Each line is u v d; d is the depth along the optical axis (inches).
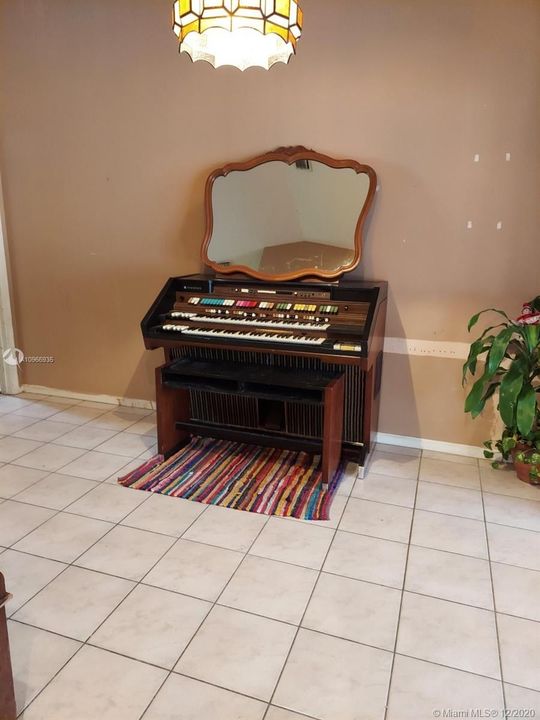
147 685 60.9
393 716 57.5
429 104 108.2
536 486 107.9
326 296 106.2
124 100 129.4
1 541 87.4
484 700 59.5
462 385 111.2
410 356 121.0
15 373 159.3
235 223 122.0
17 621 70.1
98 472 112.0
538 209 106.1
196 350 120.6
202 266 132.3
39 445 125.4
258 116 119.8
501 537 90.4
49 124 137.5
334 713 57.7
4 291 151.6
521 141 104.2
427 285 116.4
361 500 102.0
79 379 155.4
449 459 120.2
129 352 147.2
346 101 113.1
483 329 114.9
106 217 138.9
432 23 104.7
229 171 121.3
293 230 118.0
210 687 60.7
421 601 74.9
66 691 59.9
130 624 69.9
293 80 115.4
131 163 132.9
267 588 77.1
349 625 70.3
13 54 135.9
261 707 58.3
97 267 143.6
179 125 126.4
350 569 81.6
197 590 76.5
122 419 142.3
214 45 75.9
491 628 70.1
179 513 96.7
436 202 112.0
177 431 120.3
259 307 109.3
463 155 108.3
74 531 90.6
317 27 111.5
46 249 147.5
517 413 99.0
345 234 114.9
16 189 145.6
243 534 90.3
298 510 97.5
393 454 122.2
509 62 101.8
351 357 95.8
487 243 110.7
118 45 126.4
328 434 101.0
